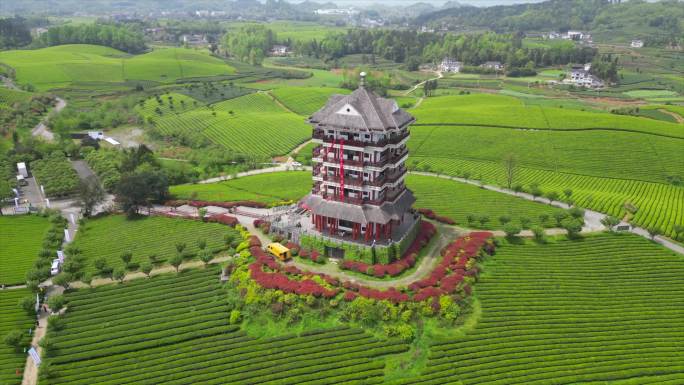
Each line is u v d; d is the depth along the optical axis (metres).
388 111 111.81
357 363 87.50
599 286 109.12
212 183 181.75
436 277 105.06
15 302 106.75
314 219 121.69
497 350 89.88
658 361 88.50
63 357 91.31
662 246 124.31
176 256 113.62
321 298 99.38
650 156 193.25
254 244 118.69
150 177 150.75
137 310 102.50
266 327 96.12
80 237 135.62
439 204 148.62
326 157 113.88
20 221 145.62
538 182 176.50
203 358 89.81
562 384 83.50
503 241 125.31
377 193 113.00
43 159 193.75
